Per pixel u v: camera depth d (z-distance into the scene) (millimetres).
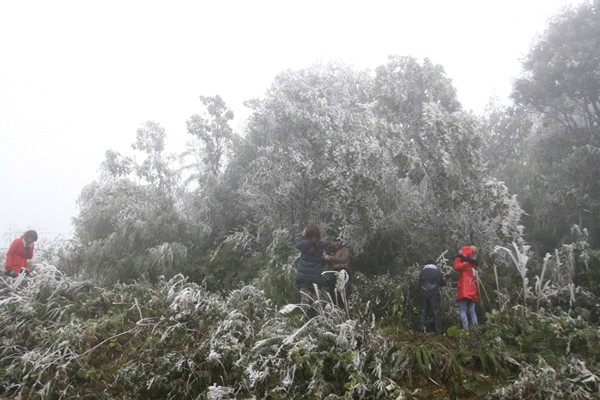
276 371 4605
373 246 8469
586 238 8133
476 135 7785
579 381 4355
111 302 6926
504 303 6562
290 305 5582
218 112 10883
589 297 6711
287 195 8688
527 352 5184
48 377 4938
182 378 4711
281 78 10828
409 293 7258
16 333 6012
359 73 11141
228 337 5078
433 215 8133
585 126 11359
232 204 10398
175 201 10508
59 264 9883
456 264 6625
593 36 11141
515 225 7137
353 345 4941
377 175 7703
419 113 8750
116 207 10273
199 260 9312
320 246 7102
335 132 8273
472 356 5051
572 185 9812
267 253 8633
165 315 6004
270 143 9844
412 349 5051
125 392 4605
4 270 8312
